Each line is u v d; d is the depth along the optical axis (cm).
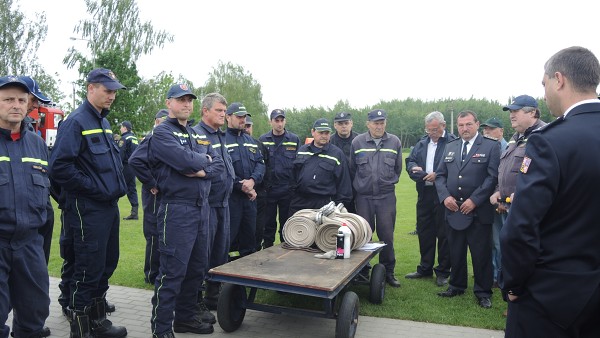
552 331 193
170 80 2225
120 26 2697
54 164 346
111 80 372
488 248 478
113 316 439
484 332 412
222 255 451
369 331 410
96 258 372
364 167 558
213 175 378
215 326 420
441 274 563
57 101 3164
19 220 290
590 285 184
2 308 286
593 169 183
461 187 488
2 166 288
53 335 392
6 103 286
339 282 350
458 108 6331
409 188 1878
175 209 360
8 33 2995
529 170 195
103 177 369
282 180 634
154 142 362
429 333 407
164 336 356
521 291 203
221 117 447
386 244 520
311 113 6575
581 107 198
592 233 187
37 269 305
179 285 364
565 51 207
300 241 471
